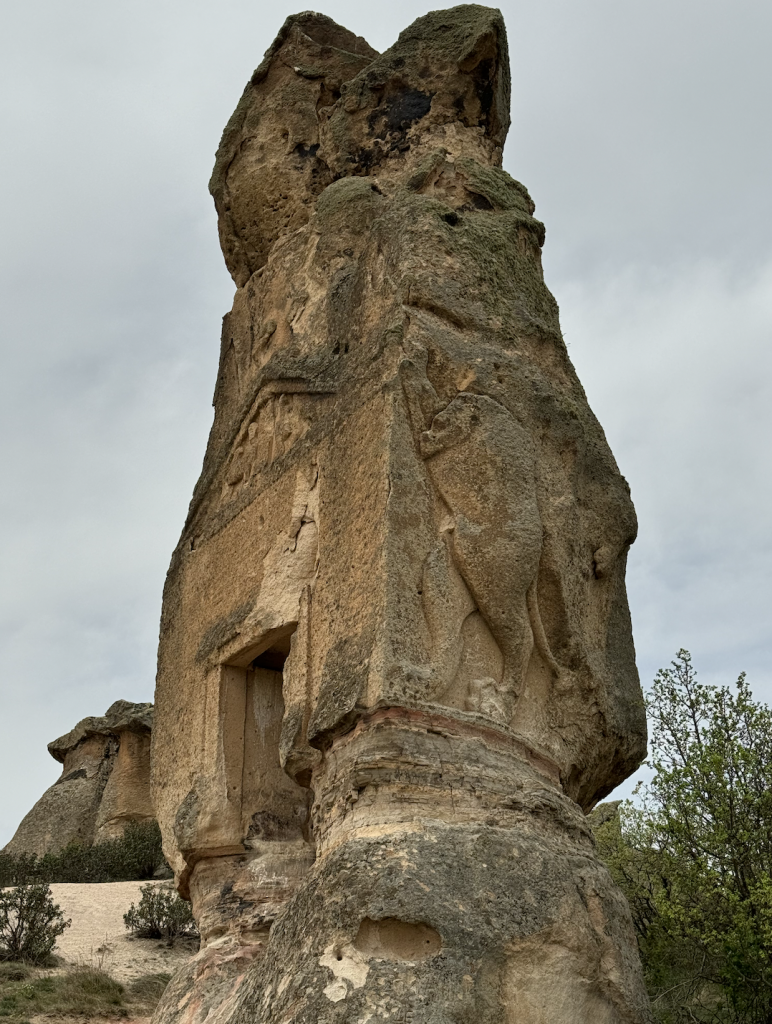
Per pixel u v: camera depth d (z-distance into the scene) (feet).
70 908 61.62
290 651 27.76
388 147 34.14
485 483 26.20
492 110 34.55
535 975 20.79
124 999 44.45
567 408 28.81
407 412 26.61
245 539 31.65
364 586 25.17
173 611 35.17
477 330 28.66
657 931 35.55
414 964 20.13
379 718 23.39
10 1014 40.40
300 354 31.89
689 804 33.27
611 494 29.32
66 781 97.71
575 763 26.73
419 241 29.37
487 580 25.55
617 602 29.27
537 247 32.35
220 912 29.48
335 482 27.76
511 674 25.57
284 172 36.60
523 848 22.22
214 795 30.22
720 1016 32.40
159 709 34.53
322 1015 19.62
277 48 38.78
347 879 21.29
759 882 31.12
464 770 23.34
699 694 35.22
